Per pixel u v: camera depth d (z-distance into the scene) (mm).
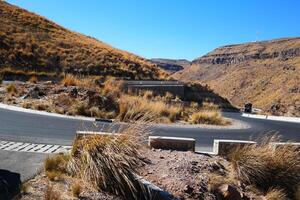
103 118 19141
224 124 23250
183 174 8633
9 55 48438
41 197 6816
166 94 44188
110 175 7773
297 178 9844
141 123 9711
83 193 7312
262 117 37469
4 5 67938
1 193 6824
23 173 8031
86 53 59562
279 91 183375
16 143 11266
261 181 9469
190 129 18562
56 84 26359
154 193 7570
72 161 8211
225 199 8305
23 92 23609
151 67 66625
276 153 10086
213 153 10594
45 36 60719
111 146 8227
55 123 15867
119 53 68062
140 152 9172
